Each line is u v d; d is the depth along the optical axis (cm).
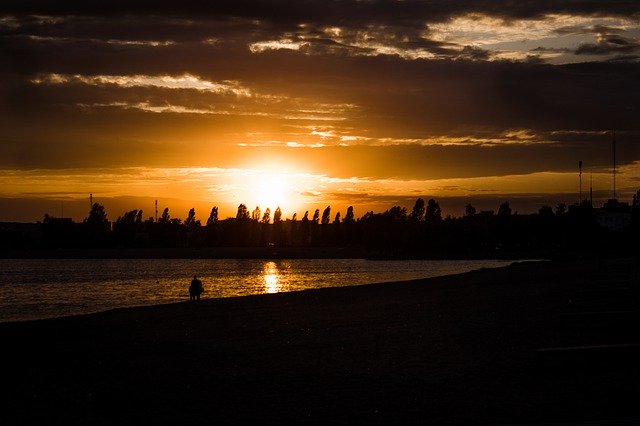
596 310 3016
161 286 9244
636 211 15550
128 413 1557
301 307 4056
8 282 10525
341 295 4956
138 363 2197
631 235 14700
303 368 1984
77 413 1573
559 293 4078
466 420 1359
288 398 1627
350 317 3325
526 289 4578
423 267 16338
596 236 15550
